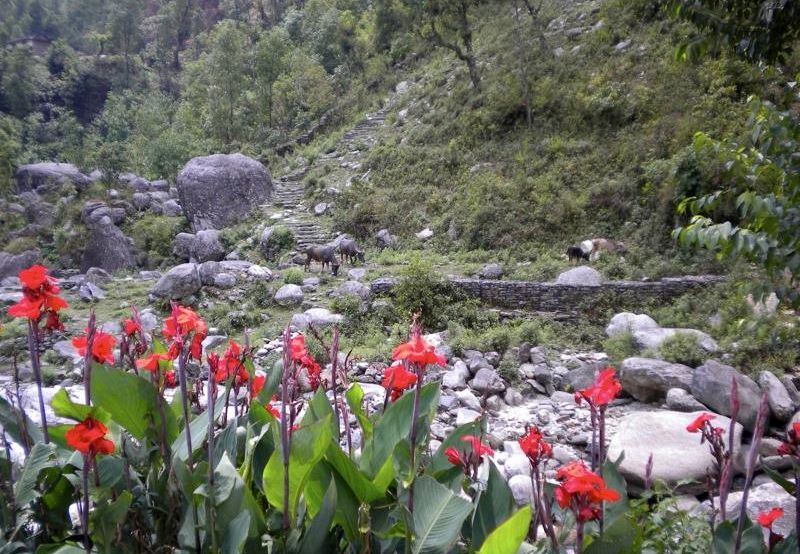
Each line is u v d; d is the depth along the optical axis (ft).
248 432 9.87
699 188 47.44
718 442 8.83
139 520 8.38
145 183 91.66
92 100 190.80
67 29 255.29
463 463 8.44
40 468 8.09
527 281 44.39
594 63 74.59
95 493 7.77
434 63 109.40
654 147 57.00
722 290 38.17
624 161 58.75
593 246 49.24
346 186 78.54
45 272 8.46
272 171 99.19
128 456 8.95
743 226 13.98
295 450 7.53
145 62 223.92
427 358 7.06
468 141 75.77
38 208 82.79
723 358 29.58
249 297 45.93
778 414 24.57
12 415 9.24
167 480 8.59
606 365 31.42
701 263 43.73
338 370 13.39
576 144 64.59
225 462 8.03
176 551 7.62
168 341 8.83
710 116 55.36
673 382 27.30
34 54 204.23
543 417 26.68
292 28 164.76
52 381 31.94
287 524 7.50
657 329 33.78
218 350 36.17
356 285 44.50
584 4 89.15
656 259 46.19
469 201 63.21
